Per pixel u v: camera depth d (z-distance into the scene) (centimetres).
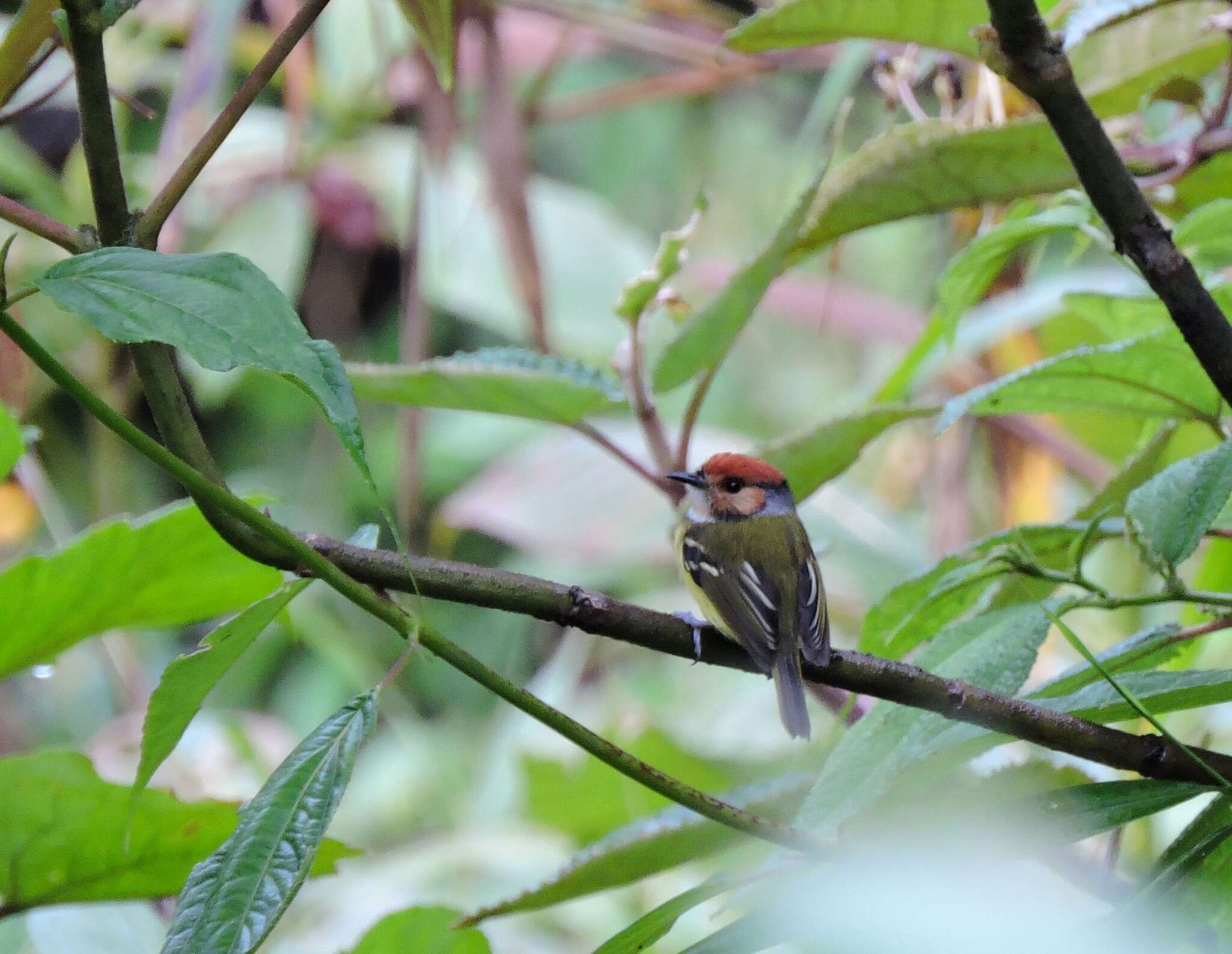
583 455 1012
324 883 905
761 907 334
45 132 1159
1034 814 367
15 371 922
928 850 360
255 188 1158
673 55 1148
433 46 464
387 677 322
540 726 1065
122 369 1128
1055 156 564
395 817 1108
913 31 588
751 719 1037
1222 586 614
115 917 521
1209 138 565
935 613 518
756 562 731
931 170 577
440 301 1116
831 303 1015
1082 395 517
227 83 1159
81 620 471
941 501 899
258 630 344
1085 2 623
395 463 1275
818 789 418
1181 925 330
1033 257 804
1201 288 395
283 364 274
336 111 1161
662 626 410
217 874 302
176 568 468
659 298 625
